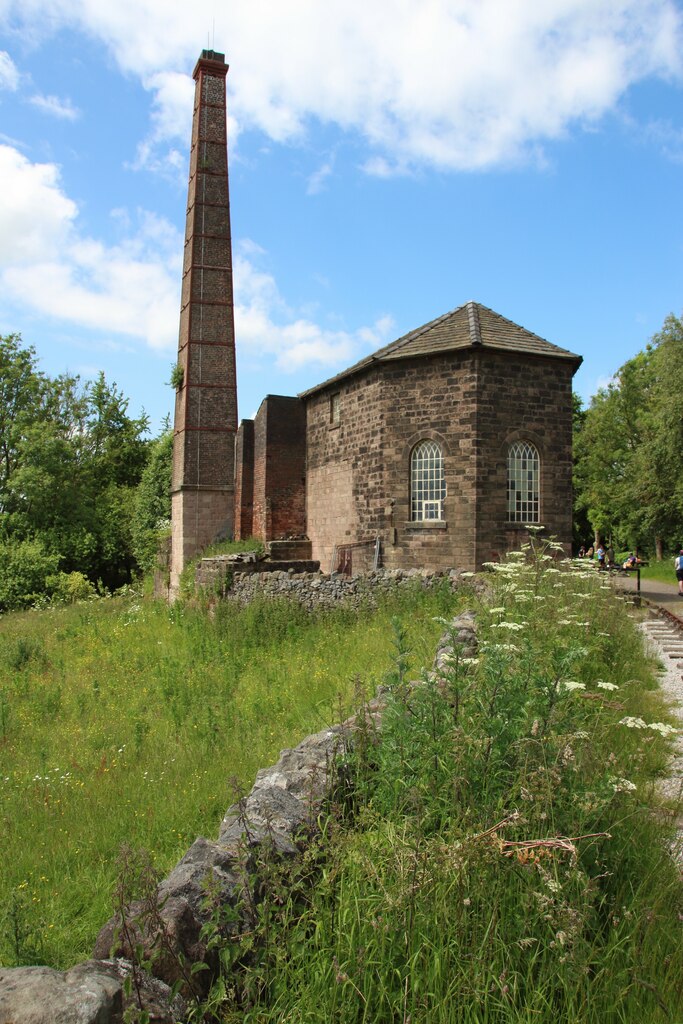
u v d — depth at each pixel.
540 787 3.98
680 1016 3.29
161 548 34.53
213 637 17.28
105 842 6.49
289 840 4.06
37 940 4.74
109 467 55.94
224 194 32.03
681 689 9.98
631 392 51.84
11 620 27.00
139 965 2.95
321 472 27.44
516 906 3.57
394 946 3.41
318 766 5.06
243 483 30.30
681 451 35.84
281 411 28.83
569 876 3.51
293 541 26.97
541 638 7.88
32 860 6.23
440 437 21.61
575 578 12.75
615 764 5.19
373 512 23.42
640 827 4.59
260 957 3.41
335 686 11.02
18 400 47.47
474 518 20.81
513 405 21.39
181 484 30.58
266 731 9.46
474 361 20.97
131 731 10.25
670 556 51.12
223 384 31.19
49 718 11.53
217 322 31.39
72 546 44.03
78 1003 2.60
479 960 3.26
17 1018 2.54
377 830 4.30
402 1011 3.15
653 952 3.59
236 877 3.69
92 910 5.31
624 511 50.06
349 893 3.66
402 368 22.45
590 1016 3.20
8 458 47.62
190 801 7.23
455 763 4.30
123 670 14.95
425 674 4.90
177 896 3.46
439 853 3.60
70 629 21.30
